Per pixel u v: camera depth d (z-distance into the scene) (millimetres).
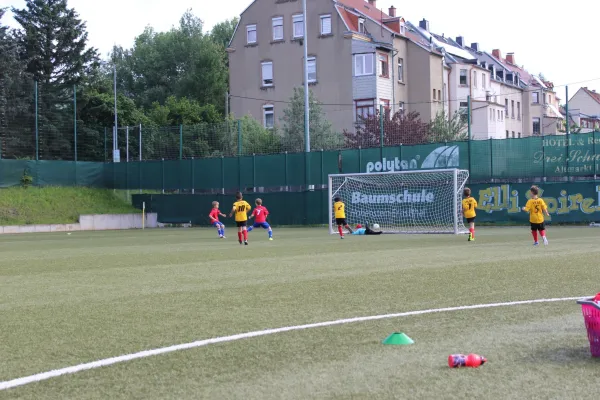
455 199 28844
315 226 38219
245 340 6734
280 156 39406
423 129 44469
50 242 26812
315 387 5059
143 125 56000
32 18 63812
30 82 44062
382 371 5465
